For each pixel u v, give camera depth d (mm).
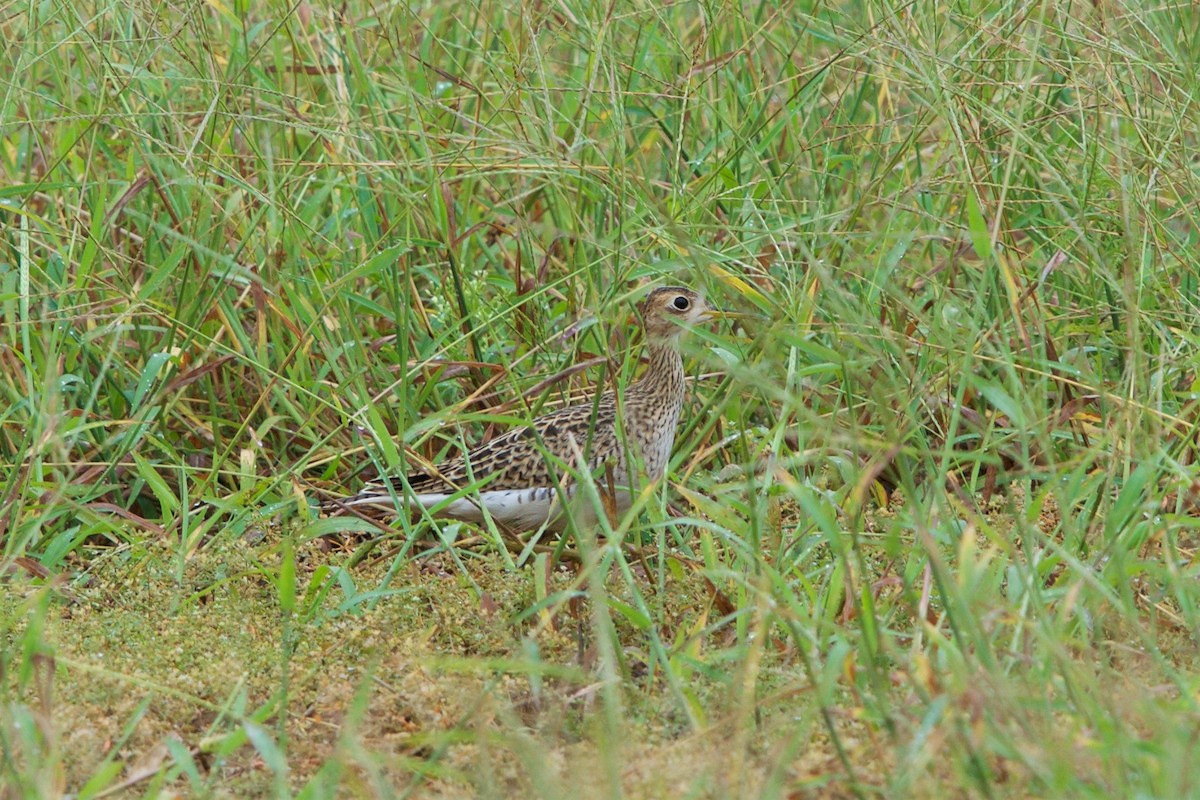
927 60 11930
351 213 14148
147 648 9898
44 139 14641
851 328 11023
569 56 16391
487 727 8445
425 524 10945
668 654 9438
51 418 10711
